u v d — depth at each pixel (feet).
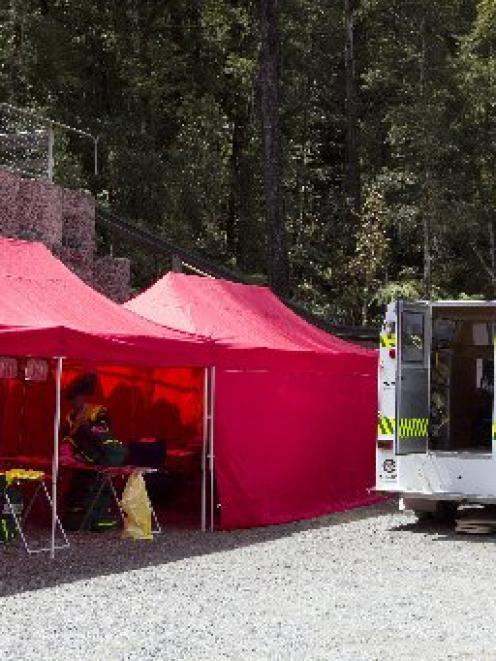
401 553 39.78
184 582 33.24
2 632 26.30
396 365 44.70
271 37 112.06
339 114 170.71
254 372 46.96
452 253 166.20
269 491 47.78
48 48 126.82
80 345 36.96
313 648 25.21
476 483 45.19
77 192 72.23
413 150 157.58
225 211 156.76
